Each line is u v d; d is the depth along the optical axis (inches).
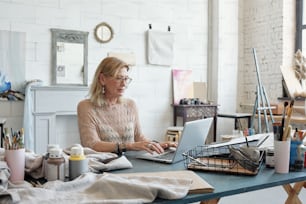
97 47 203.2
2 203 42.6
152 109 221.1
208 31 238.7
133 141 98.9
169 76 226.1
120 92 98.0
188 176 56.9
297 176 61.4
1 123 161.8
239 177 60.2
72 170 56.8
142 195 45.9
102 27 203.3
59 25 192.7
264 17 231.5
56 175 57.1
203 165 66.7
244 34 245.8
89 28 200.5
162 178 52.4
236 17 241.8
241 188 53.6
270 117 195.6
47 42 189.9
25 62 185.0
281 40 220.8
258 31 236.1
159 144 84.8
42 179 58.9
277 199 142.5
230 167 65.0
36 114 179.5
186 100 222.2
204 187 50.3
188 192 49.2
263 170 65.9
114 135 95.3
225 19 237.3
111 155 71.6
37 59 187.9
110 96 98.7
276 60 224.4
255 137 89.0
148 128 220.1
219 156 74.7
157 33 219.1
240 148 64.7
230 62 240.4
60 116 195.8
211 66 239.9
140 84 216.7
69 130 198.5
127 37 211.5
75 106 189.3
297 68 209.5
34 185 54.5
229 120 239.3
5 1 180.5
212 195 50.1
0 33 179.0
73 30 195.8
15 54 182.2
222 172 62.6
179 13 227.9
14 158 56.0
